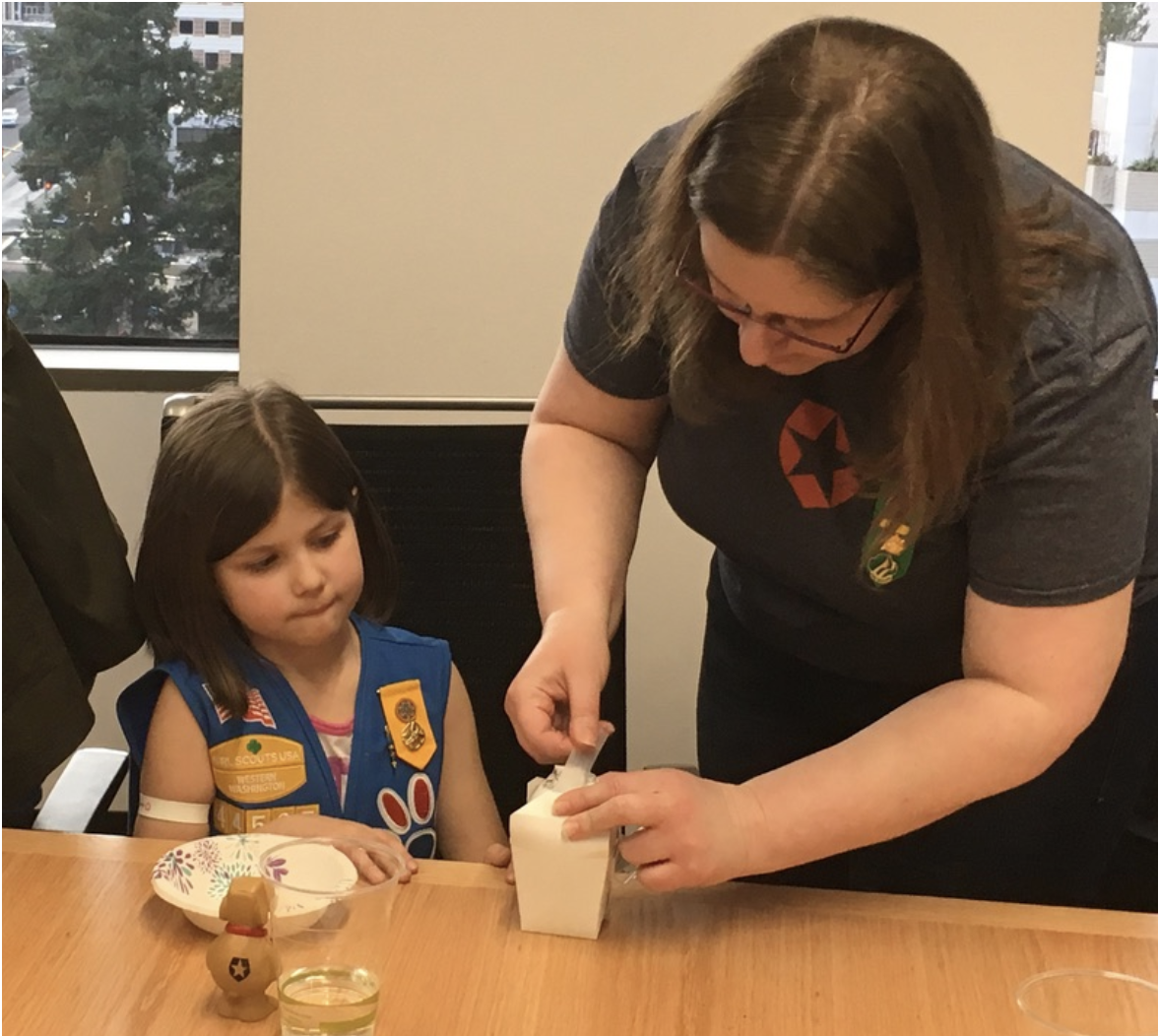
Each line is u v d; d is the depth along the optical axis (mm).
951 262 859
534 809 978
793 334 915
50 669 1276
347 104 2055
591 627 1170
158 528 1368
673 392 1133
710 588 1559
